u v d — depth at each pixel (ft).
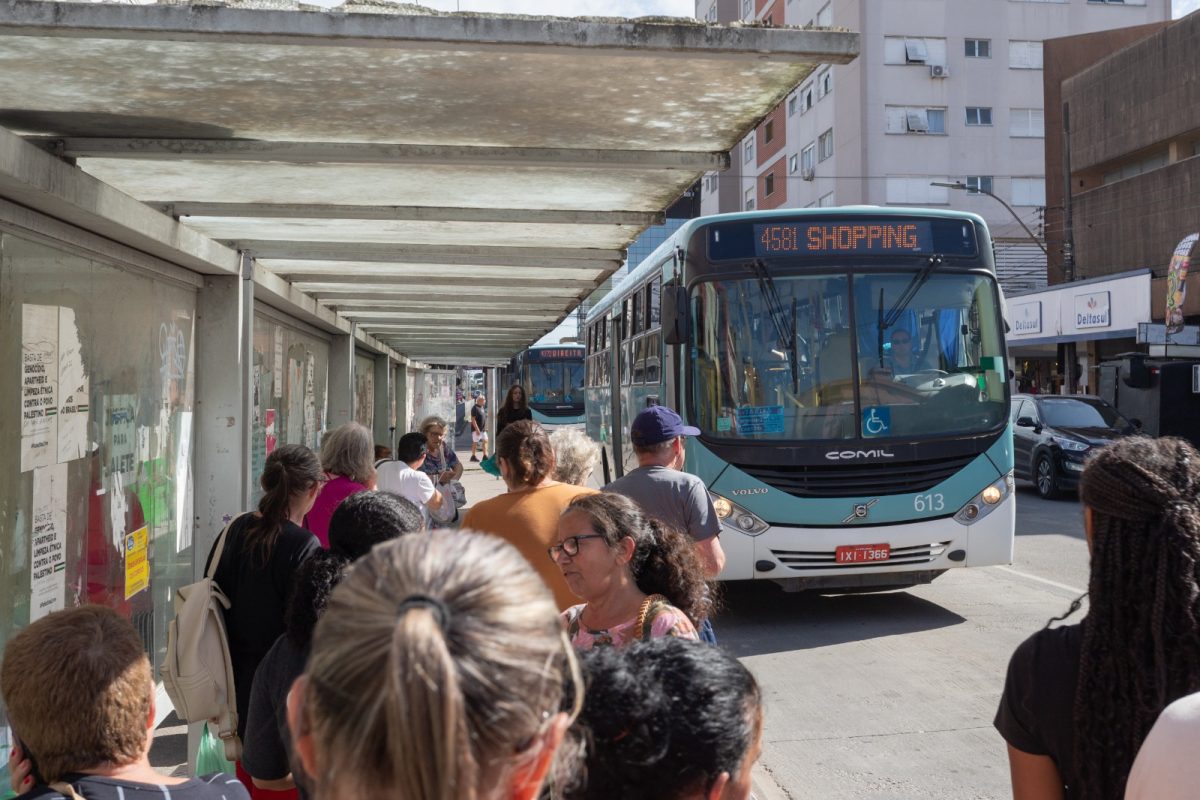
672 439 17.22
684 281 29.71
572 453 16.85
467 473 88.28
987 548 28.25
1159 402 61.00
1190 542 6.34
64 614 7.55
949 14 153.89
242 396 24.81
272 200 20.26
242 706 12.71
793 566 27.94
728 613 30.45
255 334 31.45
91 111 14.55
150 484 21.35
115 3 11.28
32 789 7.07
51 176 14.94
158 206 19.99
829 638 27.12
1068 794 6.69
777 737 19.45
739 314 29.07
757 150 199.31
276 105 14.49
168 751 18.84
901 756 18.34
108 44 11.84
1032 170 155.43
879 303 29.14
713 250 29.50
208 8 11.46
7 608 15.10
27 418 15.84
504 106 14.64
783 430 28.35
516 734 3.60
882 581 28.53
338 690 3.56
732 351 28.86
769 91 13.98
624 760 5.18
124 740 7.27
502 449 13.98
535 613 3.76
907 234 29.71
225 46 12.00
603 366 51.72
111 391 19.31
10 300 15.39
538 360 110.93
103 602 18.72
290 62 12.68
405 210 20.70
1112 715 6.40
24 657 7.21
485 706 3.52
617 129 15.83
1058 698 6.64
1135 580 6.46
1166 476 6.57
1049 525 48.01
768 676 23.70
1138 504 6.54
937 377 28.91
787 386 28.60
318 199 20.16
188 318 24.03
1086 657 6.55
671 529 10.77
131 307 20.47
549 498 13.75
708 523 16.69
